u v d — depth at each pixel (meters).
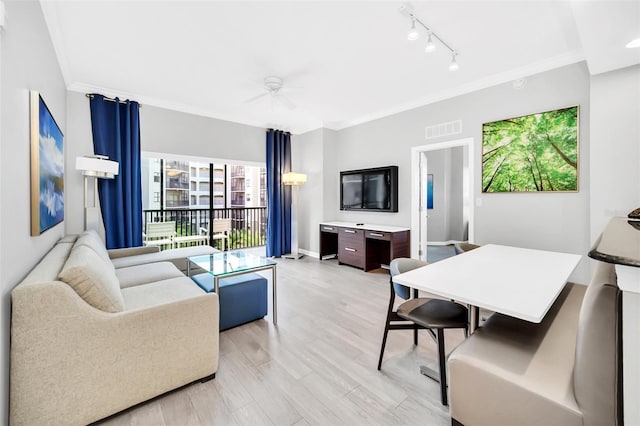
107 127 3.74
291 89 3.72
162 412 1.54
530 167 3.11
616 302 0.91
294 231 5.57
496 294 1.34
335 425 1.46
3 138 1.22
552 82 2.96
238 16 2.21
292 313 2.88
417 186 4.36
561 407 1.01
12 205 1.33
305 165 5.85
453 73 3.24
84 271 1.46
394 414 1.53
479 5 2.10
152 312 1.60
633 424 0.82
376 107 4.45
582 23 1.78
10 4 1.36
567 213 2.90
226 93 3.85
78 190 3.57
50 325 1.31
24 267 1.52
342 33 2.45
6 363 1.23
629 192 2.38
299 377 1.85
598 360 0.94
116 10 2.14
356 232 4.64
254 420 1.49
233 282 2.65
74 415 1.38
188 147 4.51
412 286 1.51
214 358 1.83
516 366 1.21
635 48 2.07
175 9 2.13
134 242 3.90
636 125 2.35
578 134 2.81
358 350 2.18
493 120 3.39
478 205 3.54
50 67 2.35
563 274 1.67
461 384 1.30
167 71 3.17
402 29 2.39
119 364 1.49
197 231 6.30
